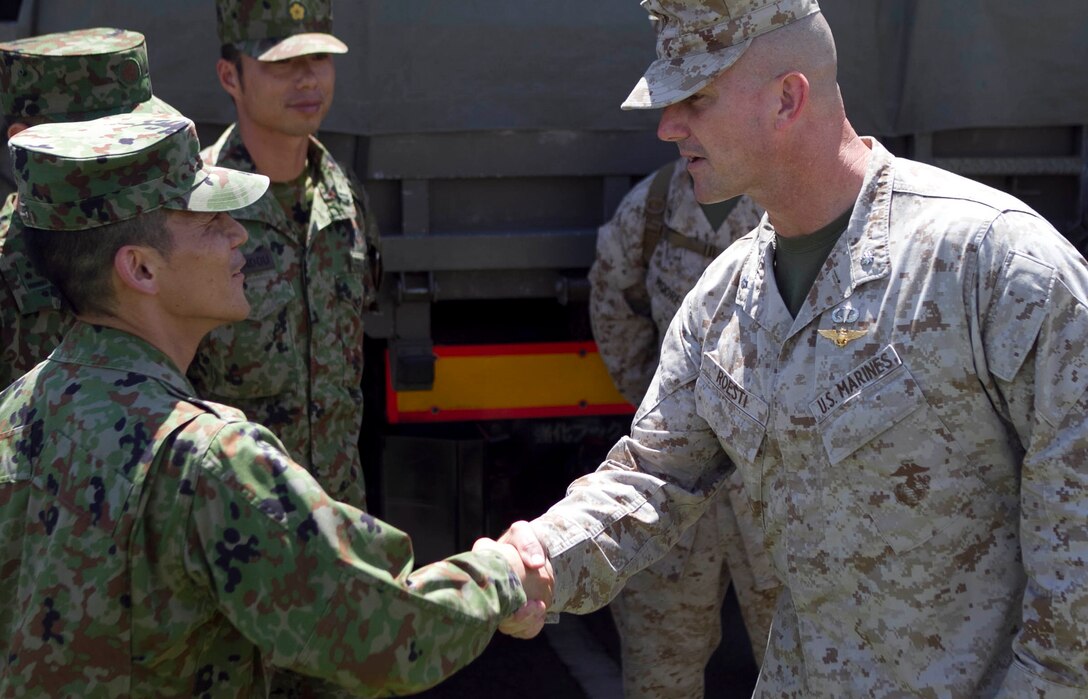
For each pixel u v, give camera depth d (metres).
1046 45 3.68
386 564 1.64
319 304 3.24
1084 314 1.73
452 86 3.55
